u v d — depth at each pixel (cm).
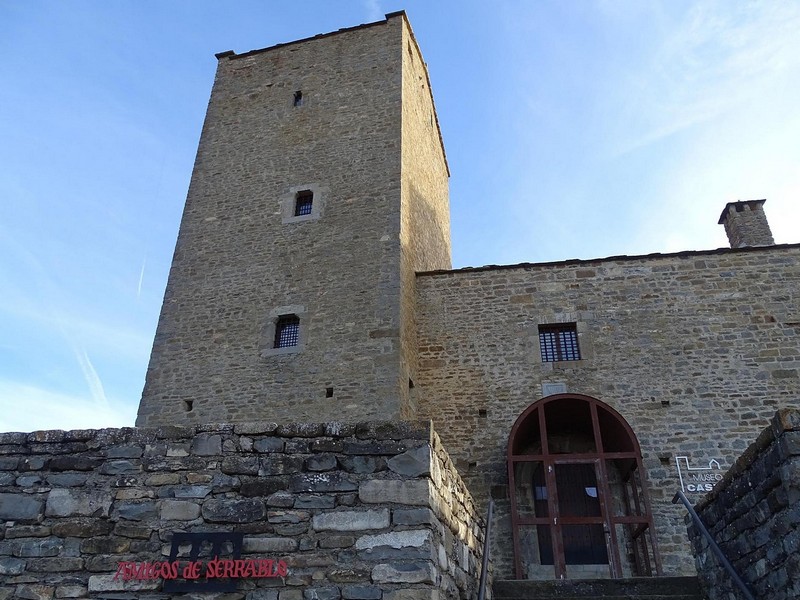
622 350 1123
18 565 464
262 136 1421
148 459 491
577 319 1162
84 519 475
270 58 1548
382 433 478
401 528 441
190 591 441
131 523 469
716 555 588
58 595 451
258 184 1349
